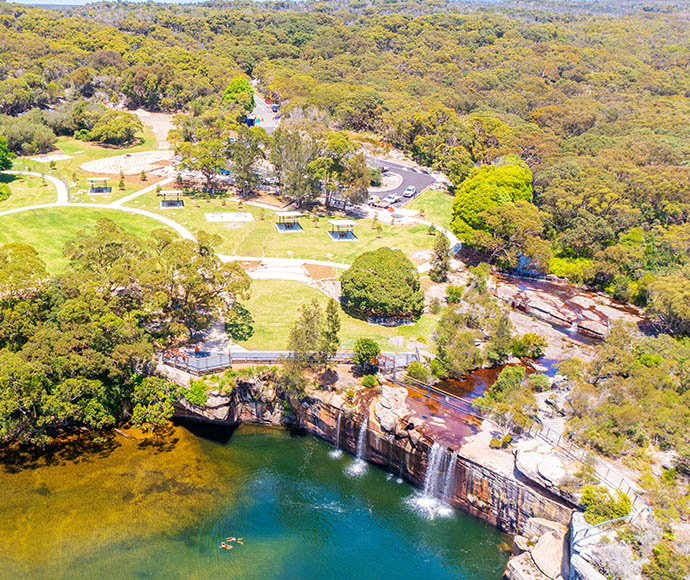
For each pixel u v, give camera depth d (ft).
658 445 213.05
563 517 184.75
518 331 304.30
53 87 648.38
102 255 271.69
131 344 232.32
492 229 376.07
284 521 200.13
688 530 171.32
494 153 544.62
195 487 209.87
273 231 403.13
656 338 274.36
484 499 202.80
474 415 229.86
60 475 208.74
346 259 368.48
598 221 389.80
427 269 363.15
